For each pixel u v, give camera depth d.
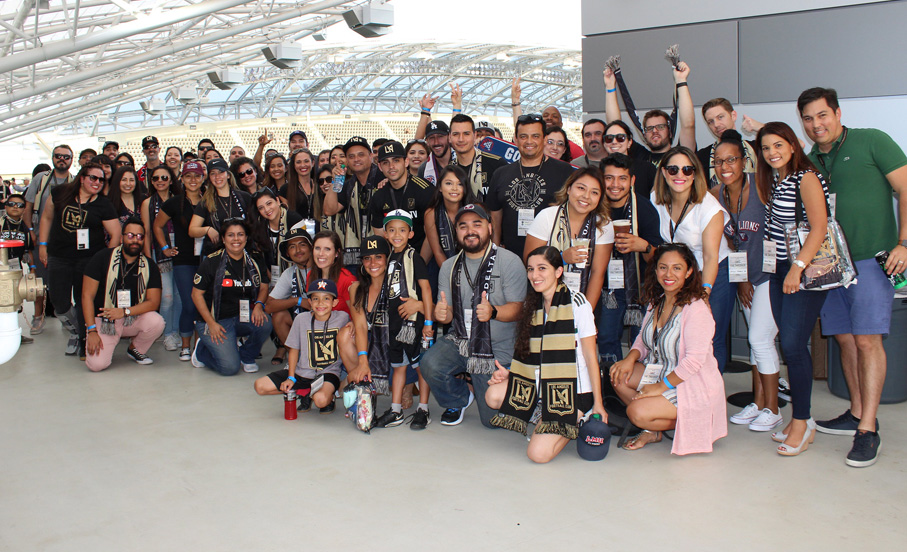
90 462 3.63
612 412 4.04
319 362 4.36
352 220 5.33
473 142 4.76
